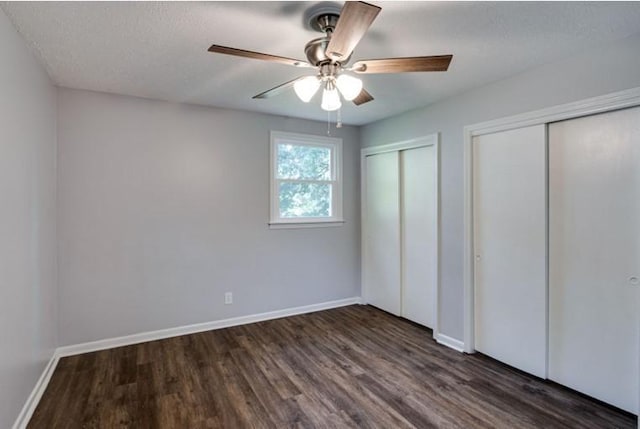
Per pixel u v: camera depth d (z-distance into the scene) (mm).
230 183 3730
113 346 3199
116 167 3189
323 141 4309
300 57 2393
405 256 4008
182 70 2633
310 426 2094
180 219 3484
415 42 2180
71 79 2799
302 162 4230
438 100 3350
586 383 2379
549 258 2568
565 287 2480
